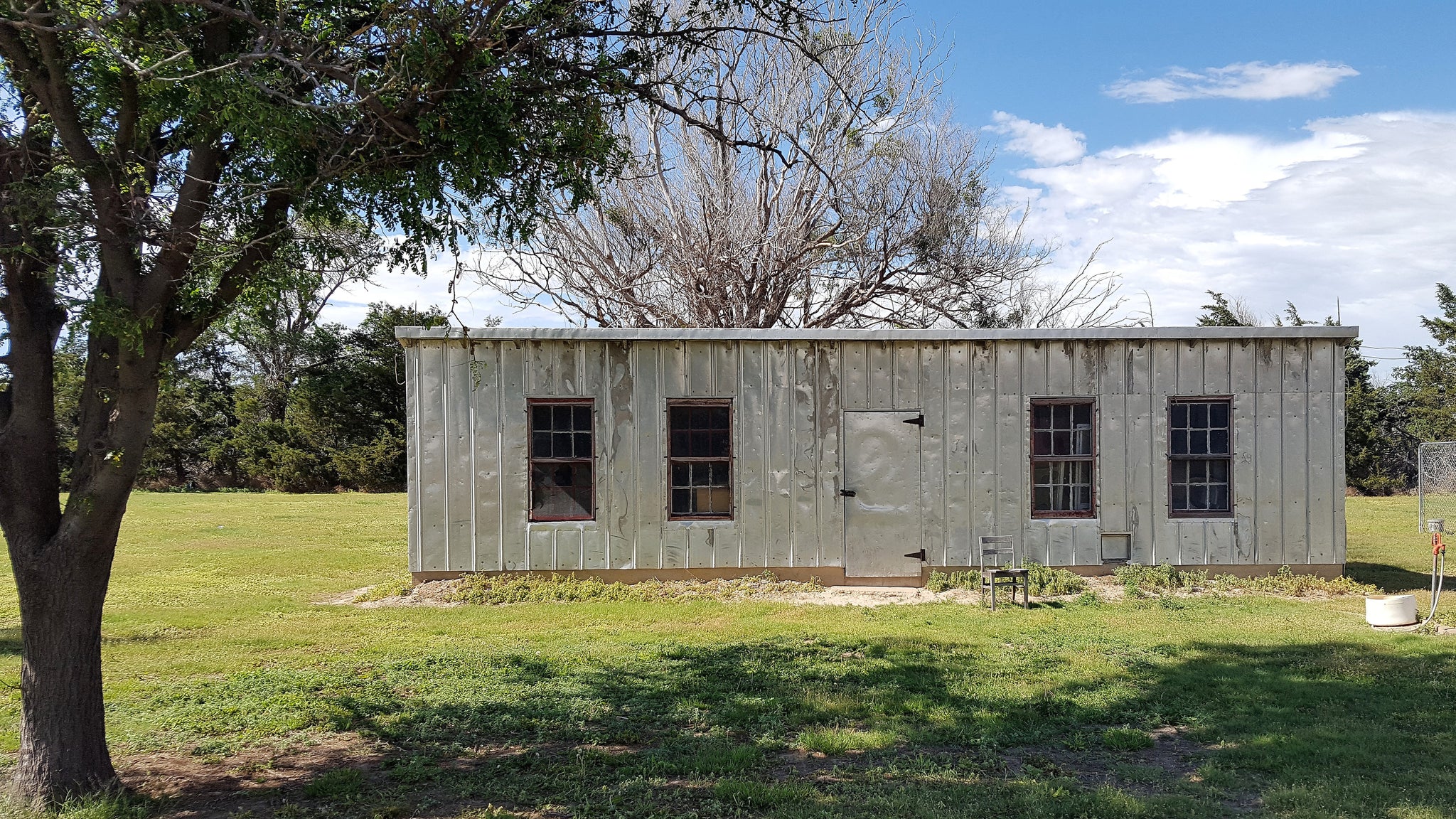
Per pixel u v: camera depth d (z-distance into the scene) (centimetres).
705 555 1318
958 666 877
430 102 573
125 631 1043
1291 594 1272
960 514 1330
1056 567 1324
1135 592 1245
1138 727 701
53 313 559
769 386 1327
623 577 1310
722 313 2250
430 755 638
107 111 560
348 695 783
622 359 1312
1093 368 1333
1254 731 680
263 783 583
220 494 3300
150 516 2416
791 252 2200
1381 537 1970
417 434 1291
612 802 545
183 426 4062
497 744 665
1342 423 1334
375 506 2747
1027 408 1330
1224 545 1327
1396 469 3788
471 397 1297
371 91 539
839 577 1322
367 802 548
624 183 2136
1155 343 1333
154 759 629
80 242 516
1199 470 1341
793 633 1032
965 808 530
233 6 564
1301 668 858
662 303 2331
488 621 1109
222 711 734
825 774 604
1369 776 578
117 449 536
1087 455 1338
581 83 640
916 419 1330
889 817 514
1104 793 545
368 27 564
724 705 754
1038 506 1338
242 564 1591
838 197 2183
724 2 707
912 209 2342
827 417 1330
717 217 2198
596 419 1308
